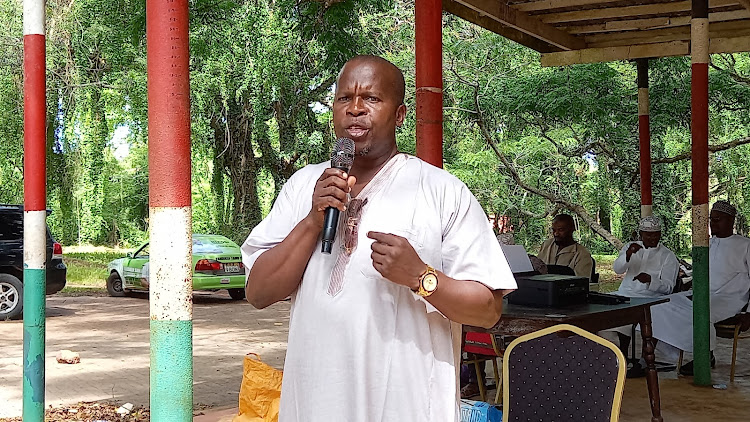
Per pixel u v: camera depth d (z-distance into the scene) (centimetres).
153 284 347
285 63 1744
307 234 233
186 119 348
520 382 361
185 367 347
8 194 2244
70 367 861
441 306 223
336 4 1175
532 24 918
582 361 350
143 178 3005
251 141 2183
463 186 245
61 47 1853
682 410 628
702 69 710
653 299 593
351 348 228
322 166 258
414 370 229
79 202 2972
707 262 710
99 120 2097
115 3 1756
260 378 498
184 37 348
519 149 2009
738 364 828
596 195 2148
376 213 236
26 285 515
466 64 1686
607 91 1462
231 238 2166
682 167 2094
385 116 240
